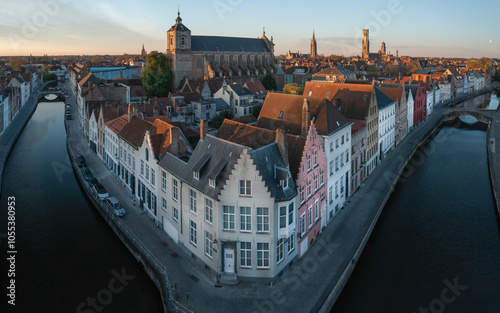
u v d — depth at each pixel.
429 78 155.25
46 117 150.12
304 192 46.94
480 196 72.75
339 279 42.50
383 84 130.88
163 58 163.25
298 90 140.38
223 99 132.62
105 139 81.69
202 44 189.50
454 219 62.91
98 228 59.19
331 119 58.72
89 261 50.19
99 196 63.31
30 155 96.69
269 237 40.62
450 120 154.12
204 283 41.84
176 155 54.16
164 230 53.66
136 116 70.81
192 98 122.50
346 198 65.44
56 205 67.06
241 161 39.84
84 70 197.00
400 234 57.84
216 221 41.44
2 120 114.50
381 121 86.94
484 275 47.31
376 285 45.56
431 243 55.22
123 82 167.50
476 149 108.38
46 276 46.84
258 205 40.25
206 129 56.88
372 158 80.88
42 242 54.62
